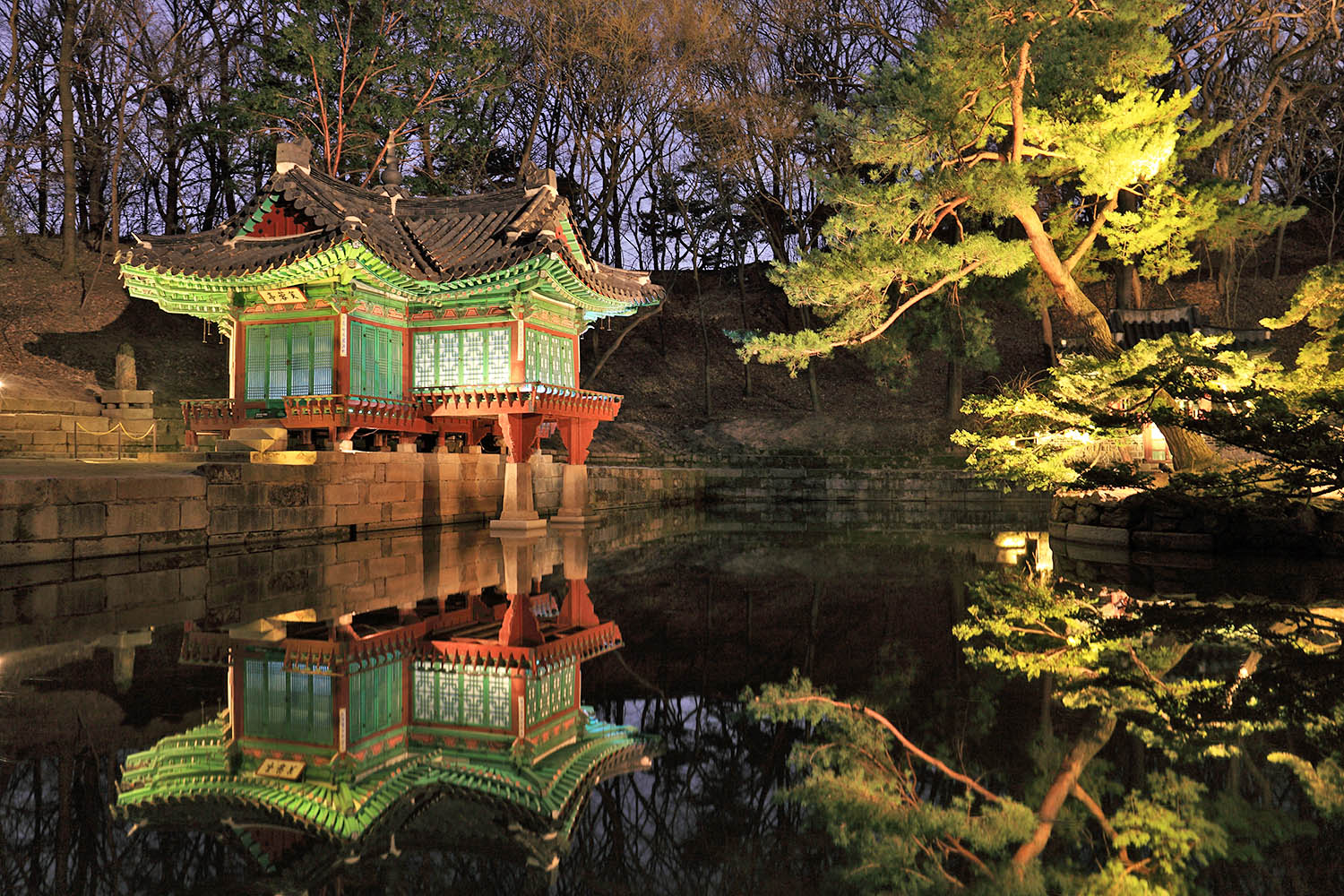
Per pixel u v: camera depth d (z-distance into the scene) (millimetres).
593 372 35062
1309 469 10656
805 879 2318
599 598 8117
